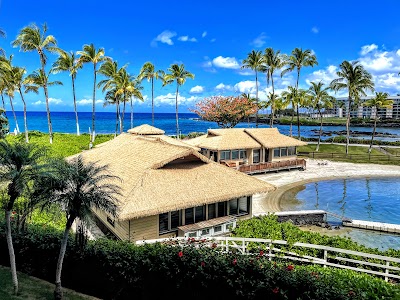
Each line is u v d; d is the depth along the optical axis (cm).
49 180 942
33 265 1271
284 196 3219
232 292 985
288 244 1562
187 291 1049
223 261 1018
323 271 1216
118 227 1906
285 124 15825
